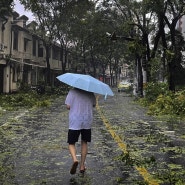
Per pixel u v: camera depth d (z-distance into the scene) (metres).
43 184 6.54
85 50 66.44
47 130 13.50
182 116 18.94
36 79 51.81
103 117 18.72
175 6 30.19
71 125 7.28
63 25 46.94
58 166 7.90
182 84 43.34
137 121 16.88
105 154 9.26
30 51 47.75
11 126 14.51
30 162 8.25
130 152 9.44
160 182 6.70
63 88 49.75
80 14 44.59
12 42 40.31
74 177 7.02
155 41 32.94
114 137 11.99
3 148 9.92
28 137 11.83
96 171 7.50
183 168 7.75
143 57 34.19
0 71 37.31
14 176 7.05
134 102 31.91
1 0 28.16
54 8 40.94
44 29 42.62
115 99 37.66
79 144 10.62
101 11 42.50
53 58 61.28
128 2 35.62
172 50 29.23
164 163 8.20
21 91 36.31
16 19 45.50
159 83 30.73
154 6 26.69
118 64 104.38
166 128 14.34
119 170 7.59
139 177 7.04
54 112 21.02
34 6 35.09
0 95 30.44
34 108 23.75
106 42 40.12
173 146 10.37
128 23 33.56
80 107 7.30
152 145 10.52
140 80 38.50
